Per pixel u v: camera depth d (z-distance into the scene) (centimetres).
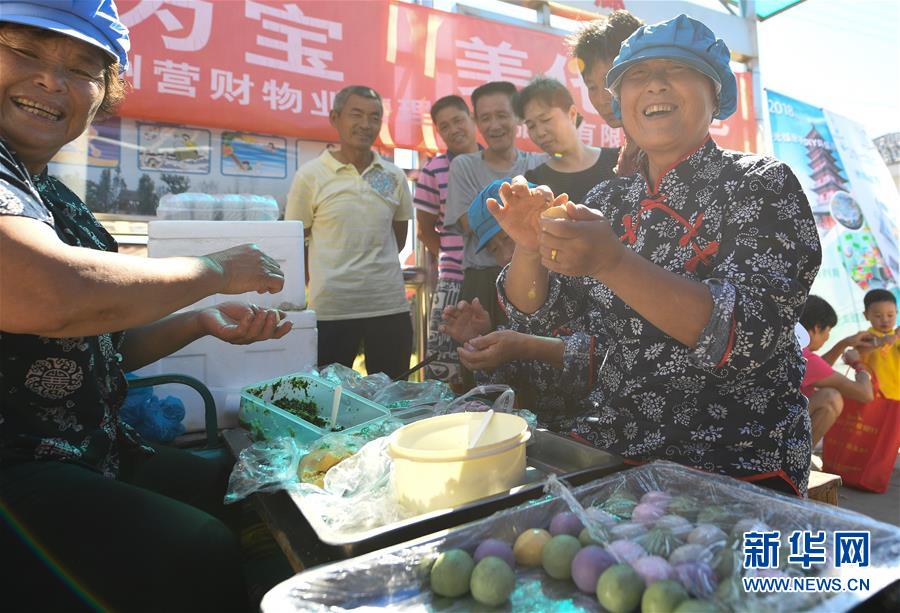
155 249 167
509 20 355
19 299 80
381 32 316
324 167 281
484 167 282
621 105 114
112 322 88
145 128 275
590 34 213
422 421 98
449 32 332
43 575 89
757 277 91
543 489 84
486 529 74
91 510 93
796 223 96
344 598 64
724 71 106
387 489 92
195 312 141
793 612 58
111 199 271
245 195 285
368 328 283
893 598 60
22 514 91
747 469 99
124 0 261
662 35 103
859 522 69
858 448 305
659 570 64
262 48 289
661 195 113
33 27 99
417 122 329
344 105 275
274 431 130
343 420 138
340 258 278
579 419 125
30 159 112
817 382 300
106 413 118
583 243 81
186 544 90
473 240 267
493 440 90
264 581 126
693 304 86
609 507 80
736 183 101
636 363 109
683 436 102
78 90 106
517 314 135
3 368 100
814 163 454
